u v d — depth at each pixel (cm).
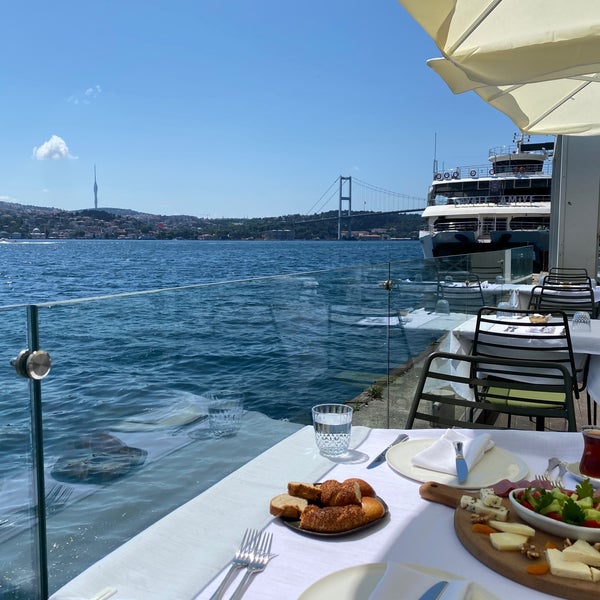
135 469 141
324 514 100
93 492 129
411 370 390
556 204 1043
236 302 188
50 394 118
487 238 2494
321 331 263
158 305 150
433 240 2448
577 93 367
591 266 916
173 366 155
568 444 145
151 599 85
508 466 129
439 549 94
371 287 324
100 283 3603
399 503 112
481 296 578
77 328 124
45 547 117
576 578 80
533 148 2766
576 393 331
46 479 118
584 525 90
